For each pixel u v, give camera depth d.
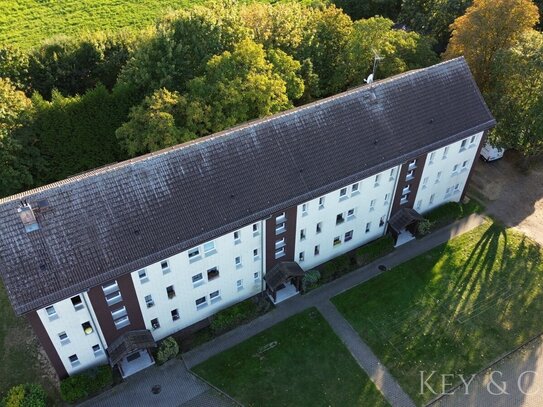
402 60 65.38
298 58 65.94
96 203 38.59
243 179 42.97
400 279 52.03
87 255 37.66
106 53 71.25
